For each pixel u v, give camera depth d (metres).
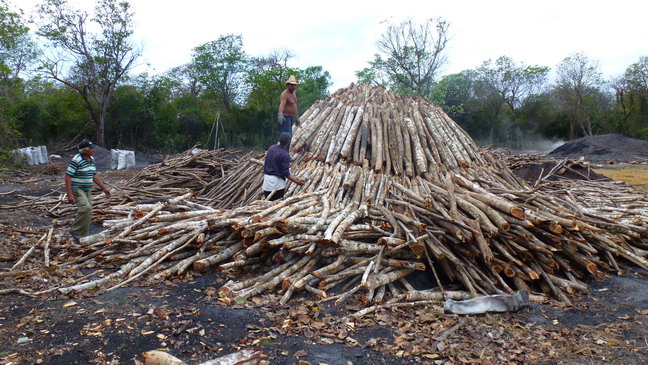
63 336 3.82
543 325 4.45
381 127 8.68
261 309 4.47
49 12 24.88
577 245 5.66
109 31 27.41
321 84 40.06
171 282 5.12
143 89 31.17
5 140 17.44
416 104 10.23
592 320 4.62
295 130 9.34
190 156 13.16
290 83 8.91
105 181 14.30
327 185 7.13
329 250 5.19
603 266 5.83
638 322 4.56
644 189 12.98
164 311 4.33
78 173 6.34
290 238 5.18
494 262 5.23
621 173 17.19
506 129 45.72
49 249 6.11
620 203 9.32
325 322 4.25
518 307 4.69
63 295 4.70
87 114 29.80
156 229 5.99
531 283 5.45
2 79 23.34
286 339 3.92
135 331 3.95
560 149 28.78
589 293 5.33
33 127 26.94
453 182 7.32
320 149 8.57
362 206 6.11
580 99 43.47
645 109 42.47
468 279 5.12
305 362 3.53
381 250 5.12
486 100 45.44
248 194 8.48
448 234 5.56
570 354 3.88
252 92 37.34
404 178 7.40
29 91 32.88
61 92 32.31
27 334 3.84
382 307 4.59
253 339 3.89
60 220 8.30
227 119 33.75
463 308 4.56
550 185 11.44
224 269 5.17
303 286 4.89
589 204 8.81
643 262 6.08
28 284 5.00
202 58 36.16
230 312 4.38
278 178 7.02
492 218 5.61
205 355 3.61
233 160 13.28
